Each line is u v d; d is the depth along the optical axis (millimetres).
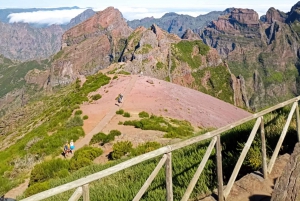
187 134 37094
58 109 60438
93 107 51000
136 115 45812
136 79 77750
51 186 16812
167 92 69125
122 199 8266
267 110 8086
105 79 80250
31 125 58844
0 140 63438
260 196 7066
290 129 10250
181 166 9109
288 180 5703
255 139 9805
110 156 26297
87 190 4676
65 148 30188
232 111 75688
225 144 10000
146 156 5340
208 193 7633
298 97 9297
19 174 26984
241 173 8766
